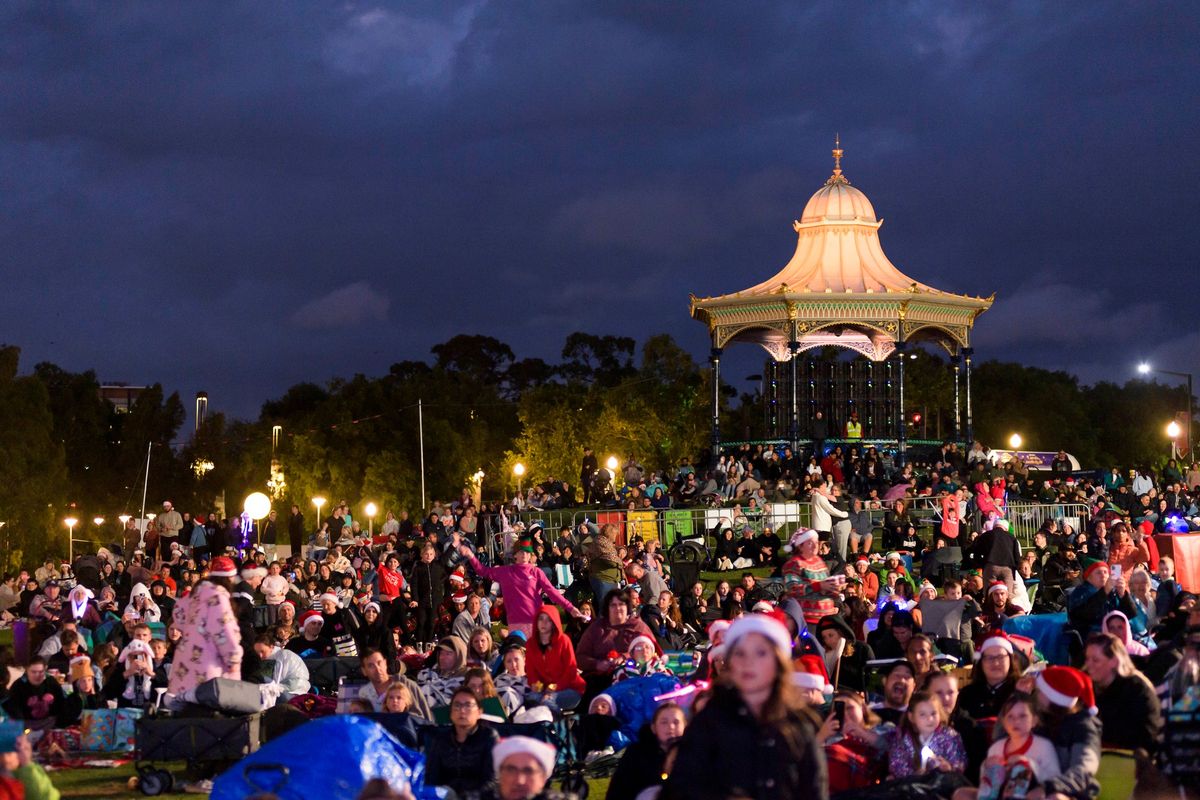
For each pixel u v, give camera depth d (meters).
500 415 109.06
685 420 86.25
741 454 59.41
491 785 12.42
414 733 14.77
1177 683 11.12
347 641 22.89
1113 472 53.09
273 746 12.82
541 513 48.56
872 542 45.03
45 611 30.98
